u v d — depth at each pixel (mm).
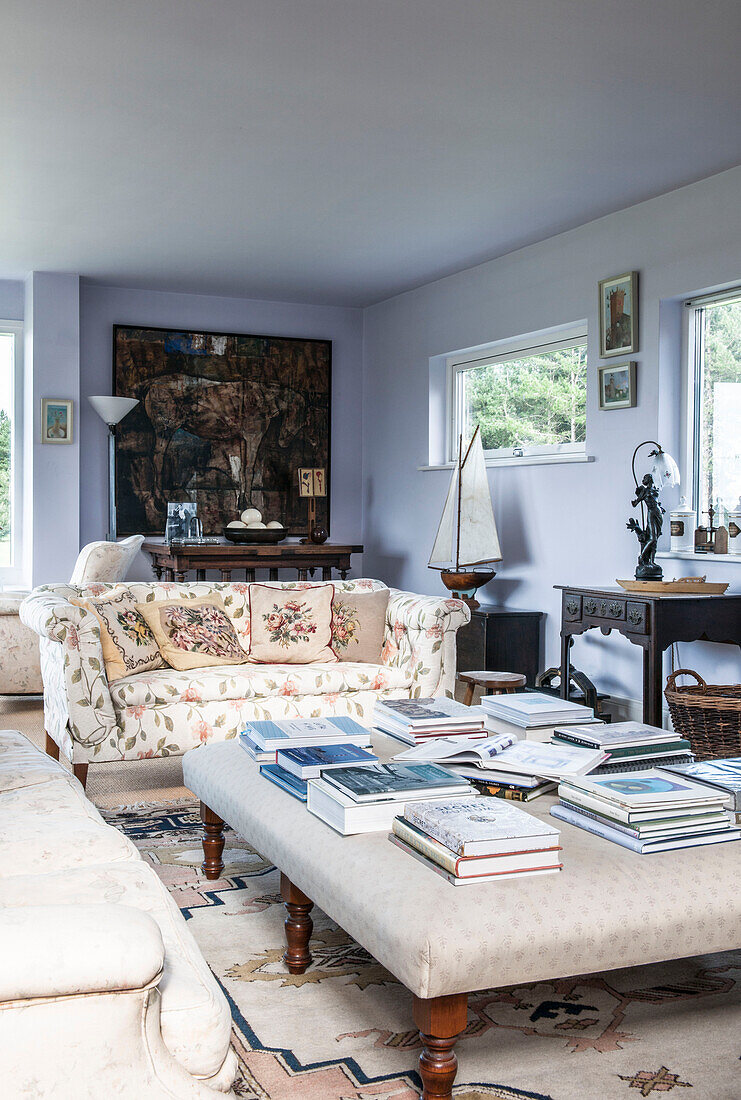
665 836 1857
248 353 6965
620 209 4766
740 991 2117
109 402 6207
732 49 3082
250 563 6363
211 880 2736
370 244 5438
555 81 3318
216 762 2617
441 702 2828
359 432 7395
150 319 6707
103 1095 1079
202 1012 1183
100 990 1054
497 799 1964
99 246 5520
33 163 4156
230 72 3262
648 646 3926
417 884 1676
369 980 2148
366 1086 1727
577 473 5137
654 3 2791
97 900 1479
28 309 6316
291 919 2172
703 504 4551
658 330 4562
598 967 1645
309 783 2115
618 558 4867
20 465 6566
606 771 2260
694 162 4090
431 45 3062
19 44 3064
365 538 7371
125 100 3500
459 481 5586
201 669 3873
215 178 4340
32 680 5305
